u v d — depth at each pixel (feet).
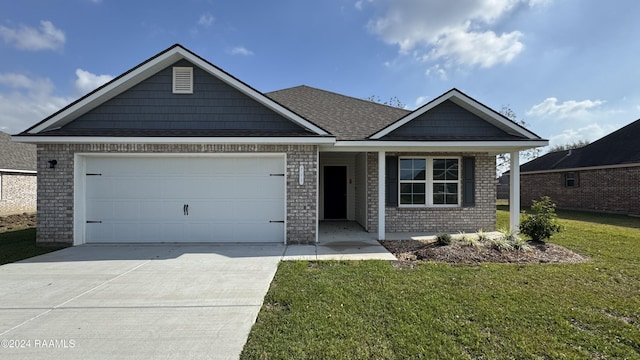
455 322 11.88
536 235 24.93
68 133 25.82
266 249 24.97
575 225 39.40
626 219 46.78
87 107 26.81
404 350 10.02
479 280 16.65
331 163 43.21
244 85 27.14
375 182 34.01
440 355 9.77
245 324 11.87
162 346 10.34
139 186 27.40
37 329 11.51
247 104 27.99
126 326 11.75
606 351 9.98
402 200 34.78
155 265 20.21
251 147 26.99
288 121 28.02
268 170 27.63
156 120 27.58
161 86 27.68
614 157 58.54
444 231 34.14
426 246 25.32
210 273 18.43
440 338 10.71
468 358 9.59
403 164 34.83
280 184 27.68
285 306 13.56
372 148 28.94
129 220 27.40
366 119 34.83
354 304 13.53
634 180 54.29
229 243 27.32
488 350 10.01
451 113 31.17
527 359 9.55
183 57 27.30
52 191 26.13
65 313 12.90
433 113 31.09
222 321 12.13
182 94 27.78
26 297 14.64
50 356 9.77
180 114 27.71
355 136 29.22
